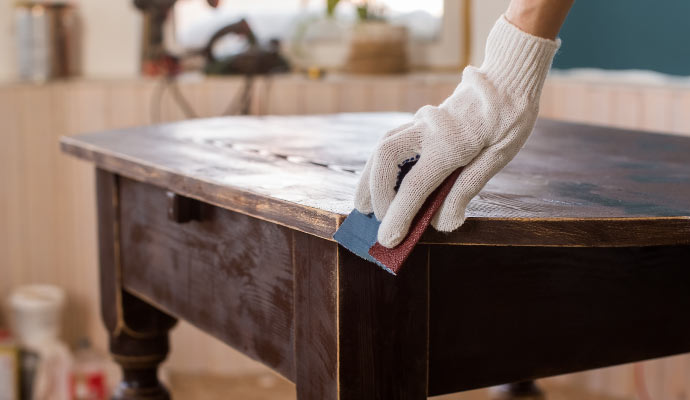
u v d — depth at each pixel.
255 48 3.09
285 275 1.17
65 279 3.11
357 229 0.96
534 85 0.93
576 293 1.17
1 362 2.82
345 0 3.29
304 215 1.03
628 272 1.20
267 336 1.23
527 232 0.96
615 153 1.49
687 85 2.52
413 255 1.05
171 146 1.55
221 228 1.31
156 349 1.77
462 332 1.11
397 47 3.12
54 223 3.05
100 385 2.89
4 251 2.98
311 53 3.29
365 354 1.06
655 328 1.24
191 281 1.42
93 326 3.16
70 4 3.13
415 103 3.01
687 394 2.64
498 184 1.19
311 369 1.11
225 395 2.95
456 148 0.90
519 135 0.92
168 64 3.10
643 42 2.70
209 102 3.06
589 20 2.79
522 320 1.15
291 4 3.33
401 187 0.91
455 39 3.18
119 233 1.66
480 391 2.88
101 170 1.68
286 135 1.69
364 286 1.04
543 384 2.93
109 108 3.04
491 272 1.12
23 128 2.94
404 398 1.09
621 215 0.98
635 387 2.76
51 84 2.98
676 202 1.07
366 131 1.77
